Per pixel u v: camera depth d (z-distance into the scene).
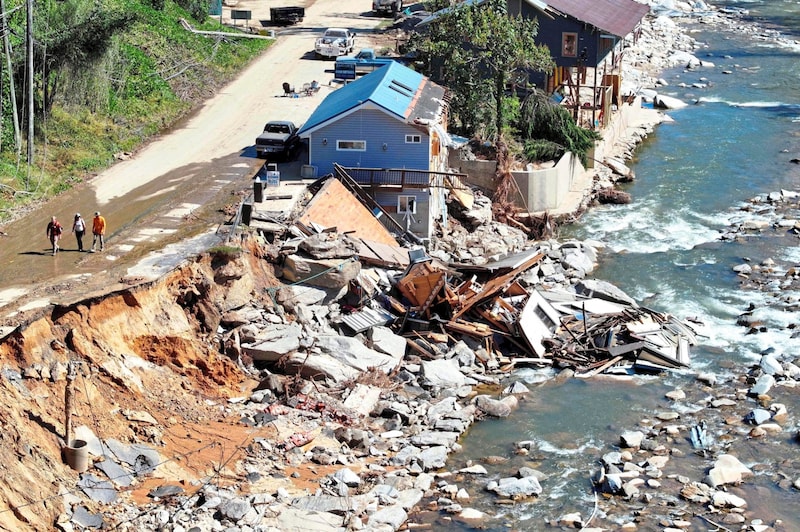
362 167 56.28
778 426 41.12
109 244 46.69
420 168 56.06
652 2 124.12
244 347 43.44
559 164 62.84
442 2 78.88
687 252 57.94
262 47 84.88
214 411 39.75
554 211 62.25
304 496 35.22
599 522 35.41
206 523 33.03
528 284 52.97
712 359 46.66
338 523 34.12
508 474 38.28
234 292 45.12
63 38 59.88
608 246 59.00
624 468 38.44
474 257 55.84
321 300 47.34
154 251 45.56
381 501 35.81
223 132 64.69
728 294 52.81
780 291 52.88
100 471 34.22
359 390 42.25
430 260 49.56
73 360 36.53
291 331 44.44
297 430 39.38
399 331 47.81
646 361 46.44
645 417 42.12
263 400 41.12
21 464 32.34
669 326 48.75
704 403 43.09
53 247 45.69
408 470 38.03
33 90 59.16
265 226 49.41
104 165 58.28
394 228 55.78
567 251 56.91
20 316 38.00
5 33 55.19
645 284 54.03
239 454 37.09
